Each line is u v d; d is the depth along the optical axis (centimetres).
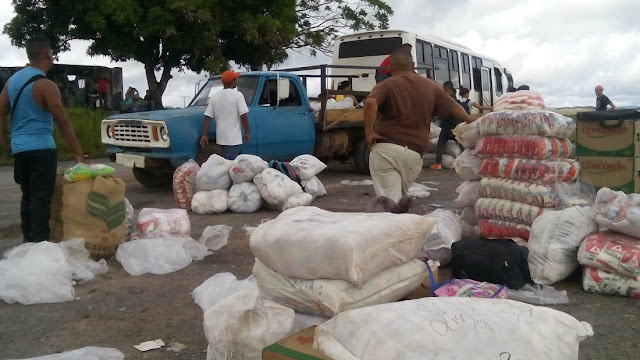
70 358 291
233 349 251
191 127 812
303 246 281
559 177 463
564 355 211
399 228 302
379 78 1138
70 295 396
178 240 497
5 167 1409
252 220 671
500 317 215
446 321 211
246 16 2238
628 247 388
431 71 1495
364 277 282
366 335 211
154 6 2069
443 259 456
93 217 469
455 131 537
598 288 395
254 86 908
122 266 468
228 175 725
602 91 1606
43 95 466
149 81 2344
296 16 2477
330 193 872
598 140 652
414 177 546
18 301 387
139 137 831
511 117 476
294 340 242
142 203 795
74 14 2102
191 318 363
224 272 448
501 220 486
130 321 359
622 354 304
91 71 2370
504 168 479
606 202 412
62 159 1523
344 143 1045
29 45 483
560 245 407
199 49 2186
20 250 418
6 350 317
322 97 971
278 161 846
